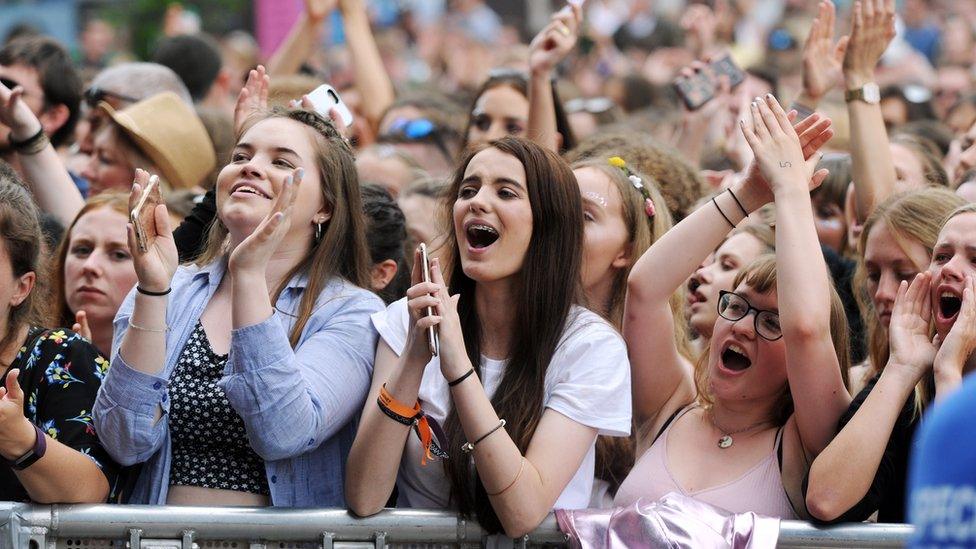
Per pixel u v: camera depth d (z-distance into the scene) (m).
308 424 13.05
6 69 21.77
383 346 13.92
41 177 19.22
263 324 12.80
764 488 13.83
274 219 12.80
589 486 14.02
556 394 13.50
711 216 14.23
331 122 14.67
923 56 47.72
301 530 12.87
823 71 19.73
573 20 21.62
